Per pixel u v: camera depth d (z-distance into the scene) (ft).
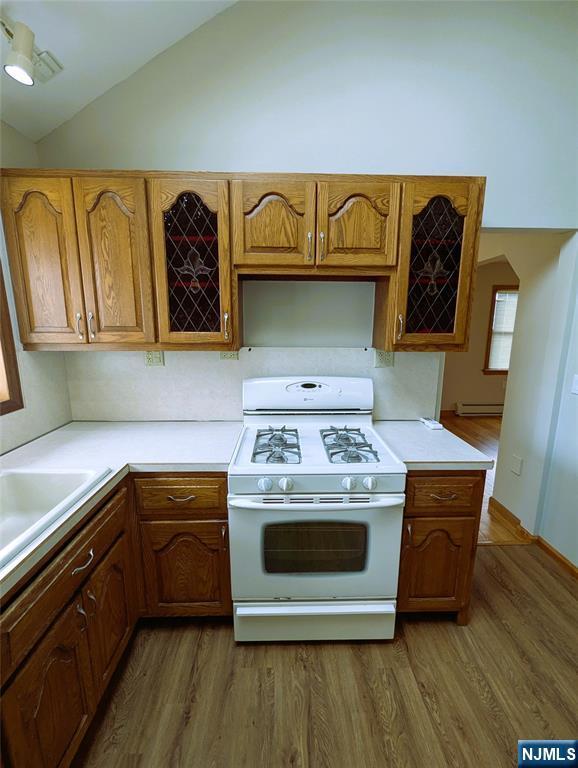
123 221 5.01
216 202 4.99
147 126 5.86
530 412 8.04
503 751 4.06
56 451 5.28
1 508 4.61
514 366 8.65
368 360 6.62
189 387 6.62
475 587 6.59
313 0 5.68
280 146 5.99
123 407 6.66
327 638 5.29
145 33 5.21
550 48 5.99
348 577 5.06
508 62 5.99
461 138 6.14
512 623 5.78
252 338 6.55
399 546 5.02
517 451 8.46
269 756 4.00
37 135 5.72
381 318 5.91
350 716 4.40
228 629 5.58
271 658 5.11
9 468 4.68
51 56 4.68
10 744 2.79
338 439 5.62
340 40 5.80
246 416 6.33
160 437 5.87
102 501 4.32
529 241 8.13
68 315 5.25
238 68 5.79
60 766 3.42
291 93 5.88
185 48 5.69
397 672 4.94
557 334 7.24
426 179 5.06
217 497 5.01
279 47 5.77
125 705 4.50
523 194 6.38
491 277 17.43
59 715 3.42
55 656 3.36
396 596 5.25
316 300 6.45
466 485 5.07
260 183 4.96
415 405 6.81
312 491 4.72
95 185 4.90
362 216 5.09
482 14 5.86
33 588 3.10
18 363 5.37
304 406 6.33
